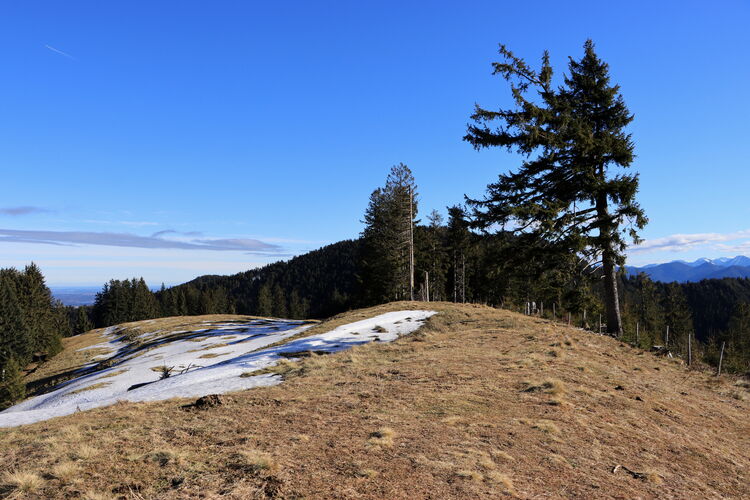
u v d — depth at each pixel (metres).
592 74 23.30
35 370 52.69
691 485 6.94
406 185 50.12
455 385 11.35
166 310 117.94
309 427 7.83
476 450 6.90
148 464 5.89
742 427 11.23
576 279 22.56
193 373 18.20
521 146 22.70
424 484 5.59
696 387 14.99
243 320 62.66
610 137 21.22
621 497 5.98
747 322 62.41
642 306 66.44
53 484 5.23
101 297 110.62
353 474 5.76
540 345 17.45
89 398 22.64
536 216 22.02
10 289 61.19
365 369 14.16
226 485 5.23
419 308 33.59
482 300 61.56
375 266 56.31
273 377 14.74
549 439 7.85
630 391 12.26
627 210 20.38
